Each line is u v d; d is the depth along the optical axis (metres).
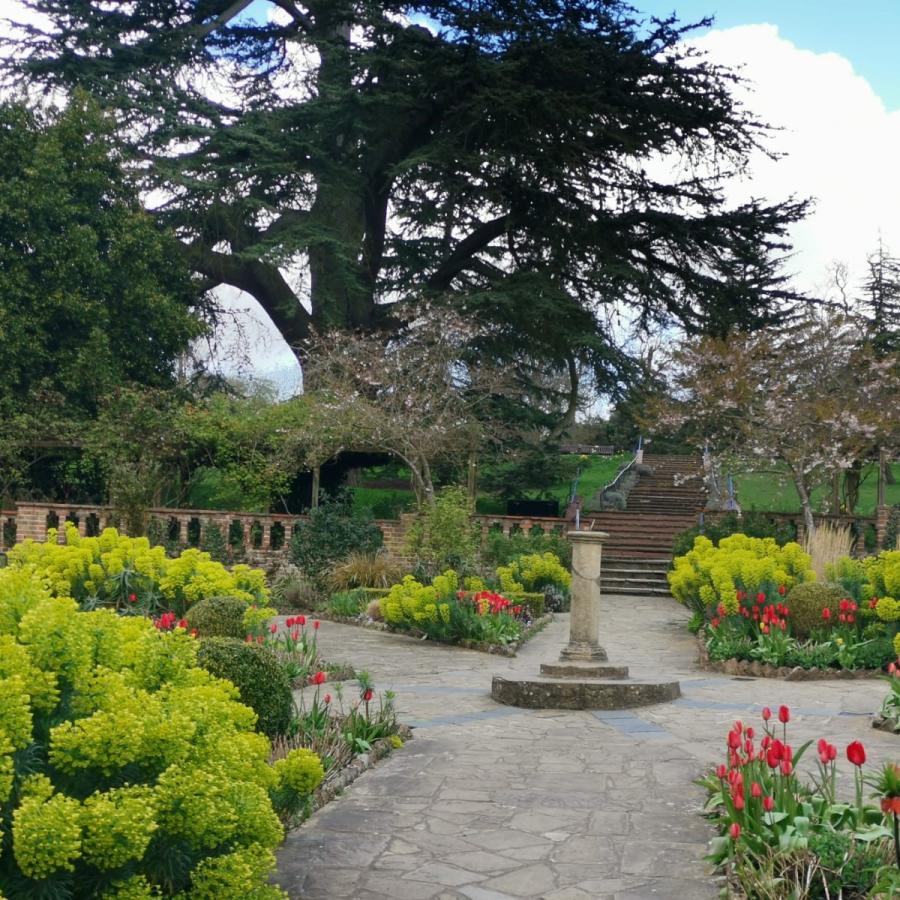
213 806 3.79
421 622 15.65
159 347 29.36
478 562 21.34
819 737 8.88
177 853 3.94
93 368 27.05
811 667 12.47
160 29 30.77
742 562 14.40
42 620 4.03
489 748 8.48
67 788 3.83
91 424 25.95
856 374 23.44
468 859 5.74
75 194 28.27
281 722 7.46
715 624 13.83
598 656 11.60
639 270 28.64
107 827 3.50
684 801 6.90
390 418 23.19
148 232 28.59
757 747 8.40
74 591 12.43
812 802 5.76
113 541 13.32
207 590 12.01
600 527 27.98
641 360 29.33
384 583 20.03
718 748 8.53
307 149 28.78
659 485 33.88
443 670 13.01
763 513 25.03
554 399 34.09
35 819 3.40
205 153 29.38
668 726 9.48
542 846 5.96
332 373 25.86
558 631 17.62
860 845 5.17
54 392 26.58
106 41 30.19
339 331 26.08
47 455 27.25
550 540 23.61
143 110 28.95
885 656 12.47
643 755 8.27
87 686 4.02
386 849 5.90
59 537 24.45
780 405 22.45
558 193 29.14
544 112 27.33
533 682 10.46
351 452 27.61
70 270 27.39
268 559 23.88
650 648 15.42
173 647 4.71
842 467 22.41
